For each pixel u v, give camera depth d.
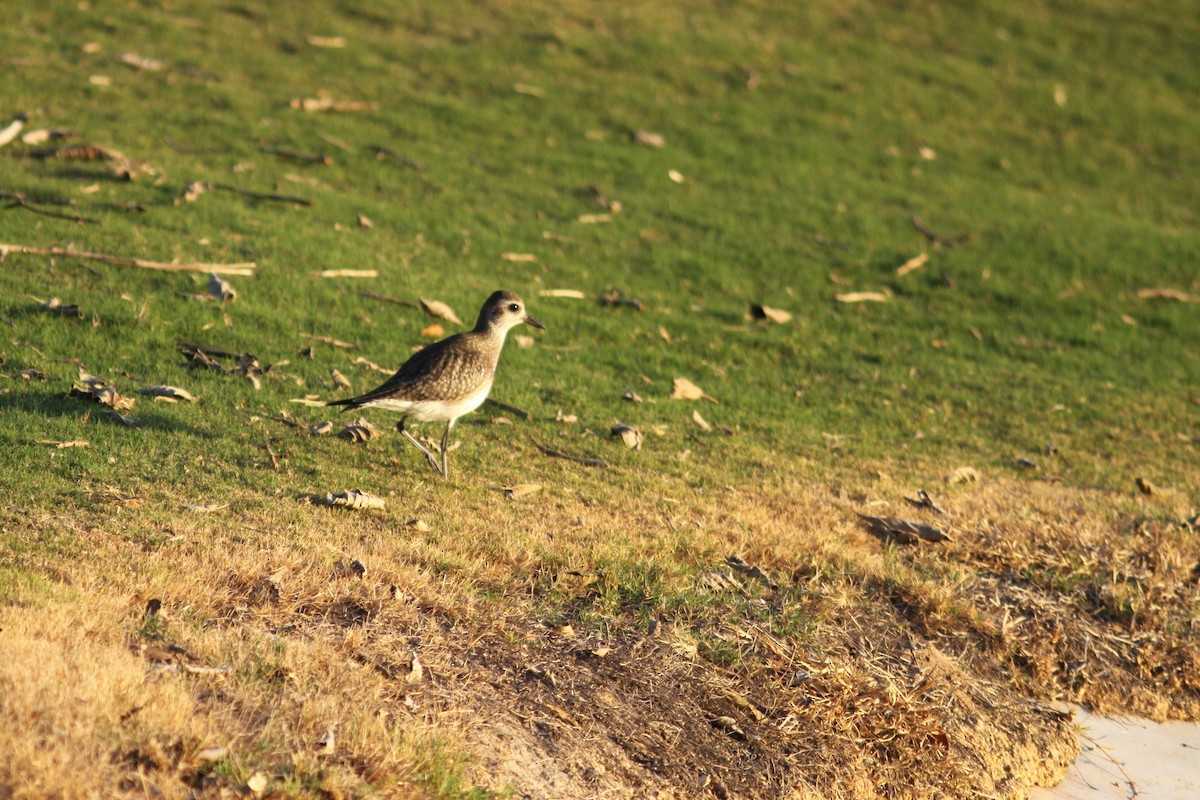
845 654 10.79
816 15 39.25
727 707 9.74
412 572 10.30
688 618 10.69
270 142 25.25
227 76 28.53
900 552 12.91
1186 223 30.03
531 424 15.34
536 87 31.27
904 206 28.34
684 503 13.23
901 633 11.38
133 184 21.61
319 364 16.02
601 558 11.25
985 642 11.70
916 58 37.53
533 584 10.70
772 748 9.45
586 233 24.27
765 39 36.81
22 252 17.61
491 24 34.72
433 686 8.97
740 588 11.35
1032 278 25.34
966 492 14.91
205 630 8.91
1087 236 27.78
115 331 15.76
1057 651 11.88
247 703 8.01
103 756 7.02
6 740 6.89
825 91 34.03
